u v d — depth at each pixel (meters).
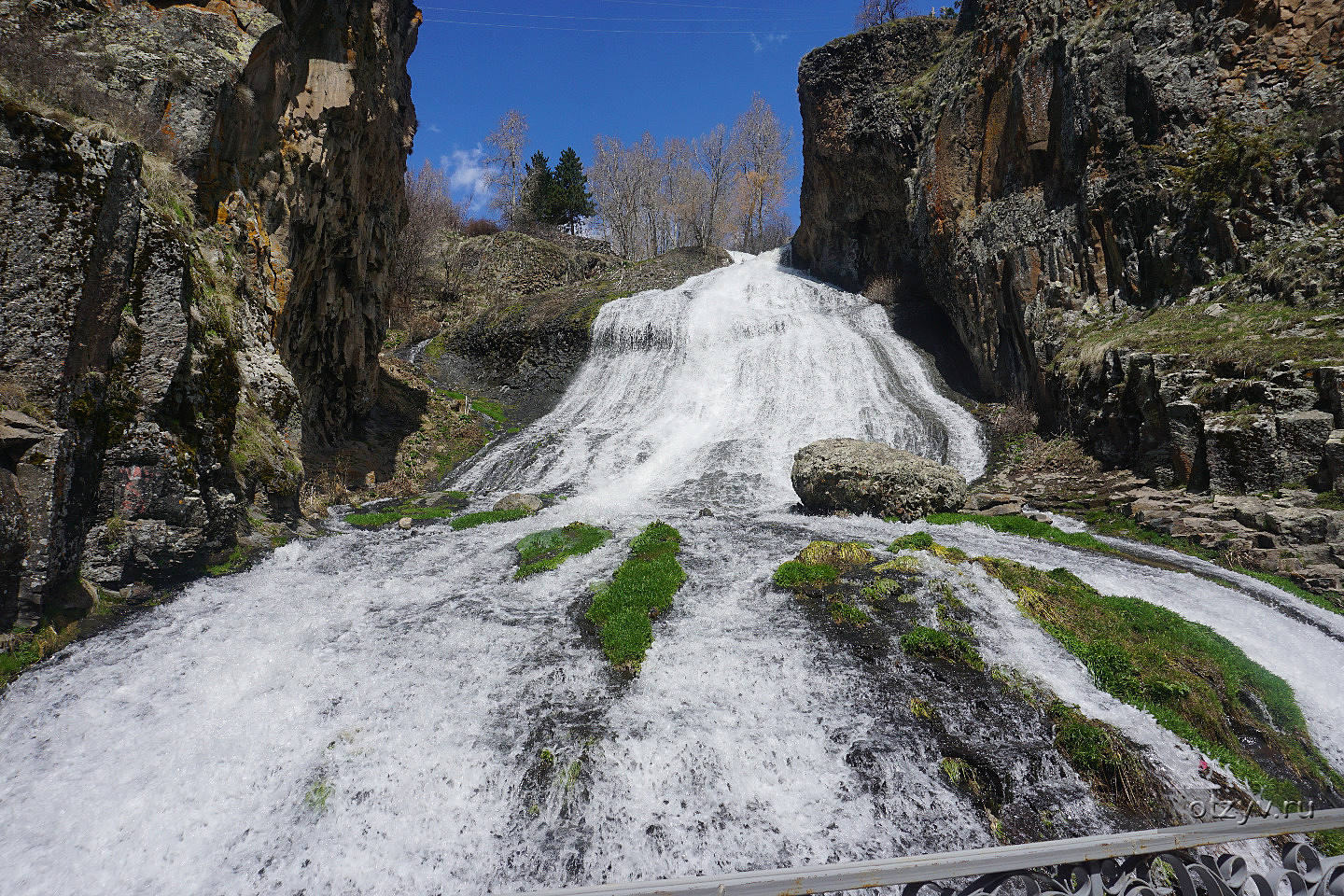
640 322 28.06
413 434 22.55
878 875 3.32
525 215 55.09
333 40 15.84
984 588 8.95
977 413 20.59
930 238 23.94
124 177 8.91
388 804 5.92
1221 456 12.19
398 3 20.78
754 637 8.26
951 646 7.71
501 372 30.03
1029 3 20.59
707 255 43.28
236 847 5.49
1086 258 18.52
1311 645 8.38
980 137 22.28
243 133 13.59
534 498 16.59
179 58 12.09
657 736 6.54
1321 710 7.43
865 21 44.22
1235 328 13.84
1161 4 17.81
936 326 26.09
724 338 26.73
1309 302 13.20
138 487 9.09
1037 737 6.59
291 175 15.06
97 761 6.12
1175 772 6.18
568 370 28.67
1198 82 17.02
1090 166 18.48
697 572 10.33
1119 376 15.18
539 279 40.78
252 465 11.90
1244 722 7.04
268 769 6.12
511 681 7.42
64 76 9.85
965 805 5.98
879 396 22.11
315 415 19.03
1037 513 14.03
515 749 6.39
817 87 30.47
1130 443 14.73
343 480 18.06
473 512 16.11
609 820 5.83
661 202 65.56
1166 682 7.15
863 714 6.91
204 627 8.48
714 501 16.97
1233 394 12.46
